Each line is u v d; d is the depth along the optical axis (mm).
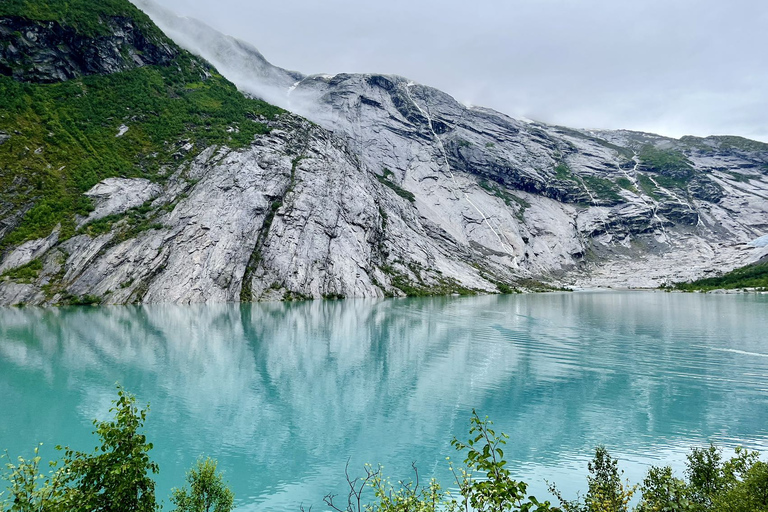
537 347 52281
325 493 19906
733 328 67250
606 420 29297
